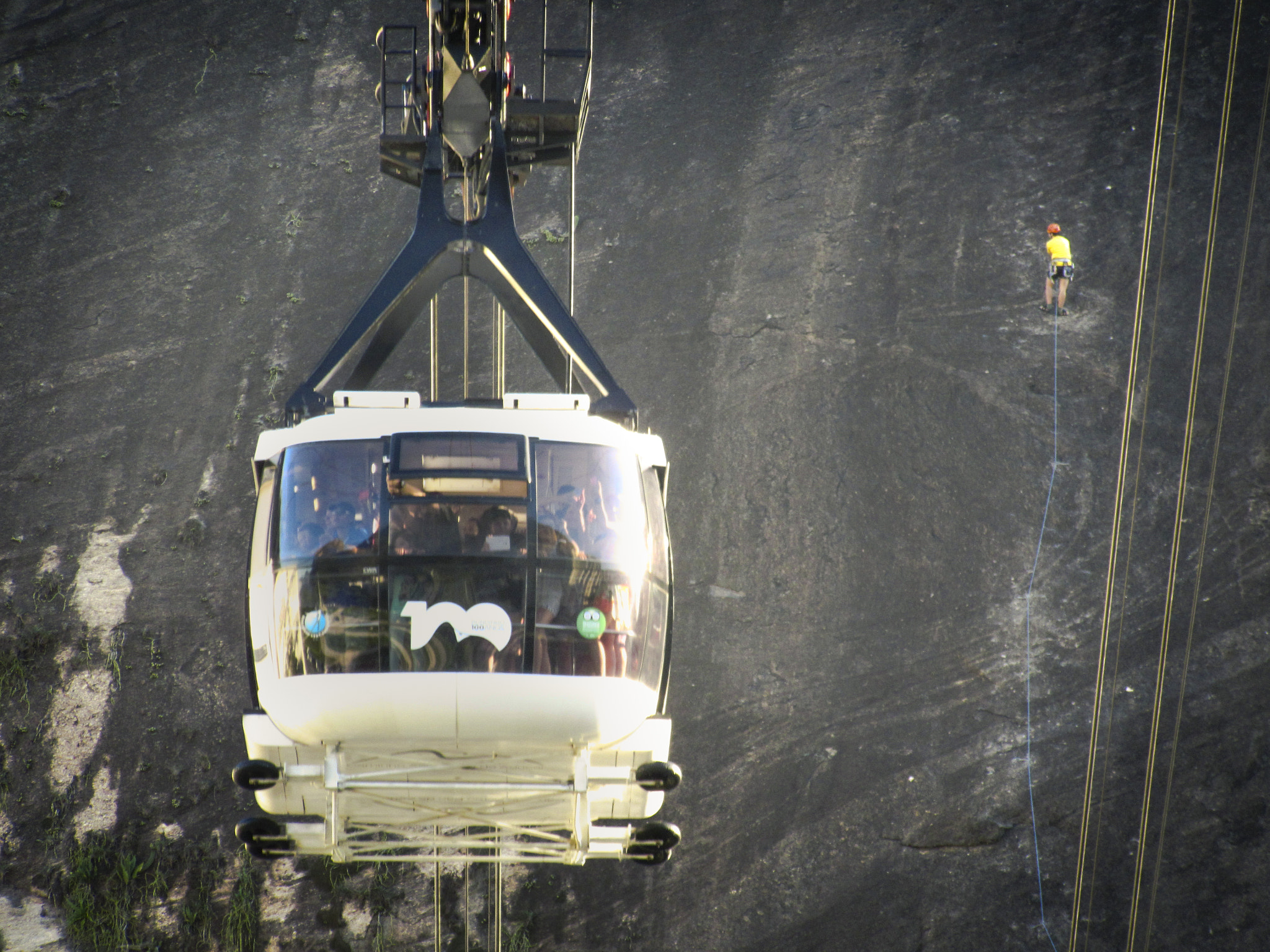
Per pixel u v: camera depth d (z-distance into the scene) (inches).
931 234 3297.2
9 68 3774.6
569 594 1181.1
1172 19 3688.5
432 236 1577.3
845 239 3302.2
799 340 3097.9
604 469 1243.8
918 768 2502.5
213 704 2608.3
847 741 2541.8
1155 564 2723.9
